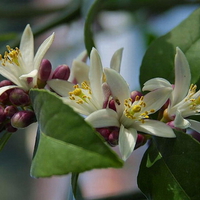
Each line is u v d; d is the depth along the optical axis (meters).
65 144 0.41
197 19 0.51
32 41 0.49
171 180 0.46
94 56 0.47
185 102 0.48
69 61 0.67
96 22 0.66
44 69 0.48
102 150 0.40
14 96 0.48
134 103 0.47
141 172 0.47
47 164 0.41
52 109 0.42
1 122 0.48
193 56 0.50
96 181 0.69
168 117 0.48
